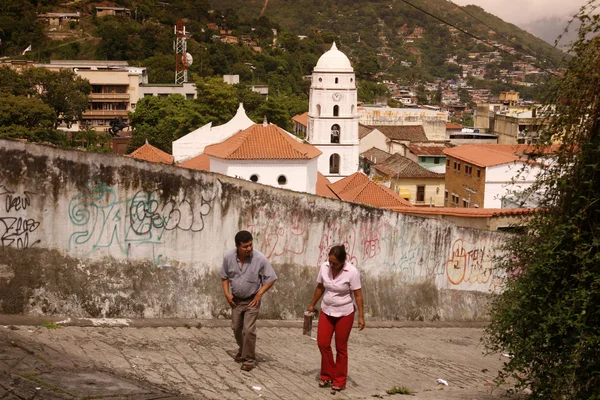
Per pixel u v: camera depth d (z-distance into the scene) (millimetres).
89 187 10242
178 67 109500
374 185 39469
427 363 11258
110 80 89500
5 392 6160
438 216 22359
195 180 11297
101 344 8758
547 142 7609
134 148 69500
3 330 8547
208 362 8797
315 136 57562
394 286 15172
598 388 7066
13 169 9586
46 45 118250
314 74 57500
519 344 7742
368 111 92312
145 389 6934
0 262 9508
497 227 21703
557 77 7523
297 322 12734
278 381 8531
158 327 10320
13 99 58312
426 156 74500
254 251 8742
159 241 11016
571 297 7211
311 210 13172
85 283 10164
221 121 71938
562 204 7418
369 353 11492
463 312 16719
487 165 49188
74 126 82812
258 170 35406
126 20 131875
